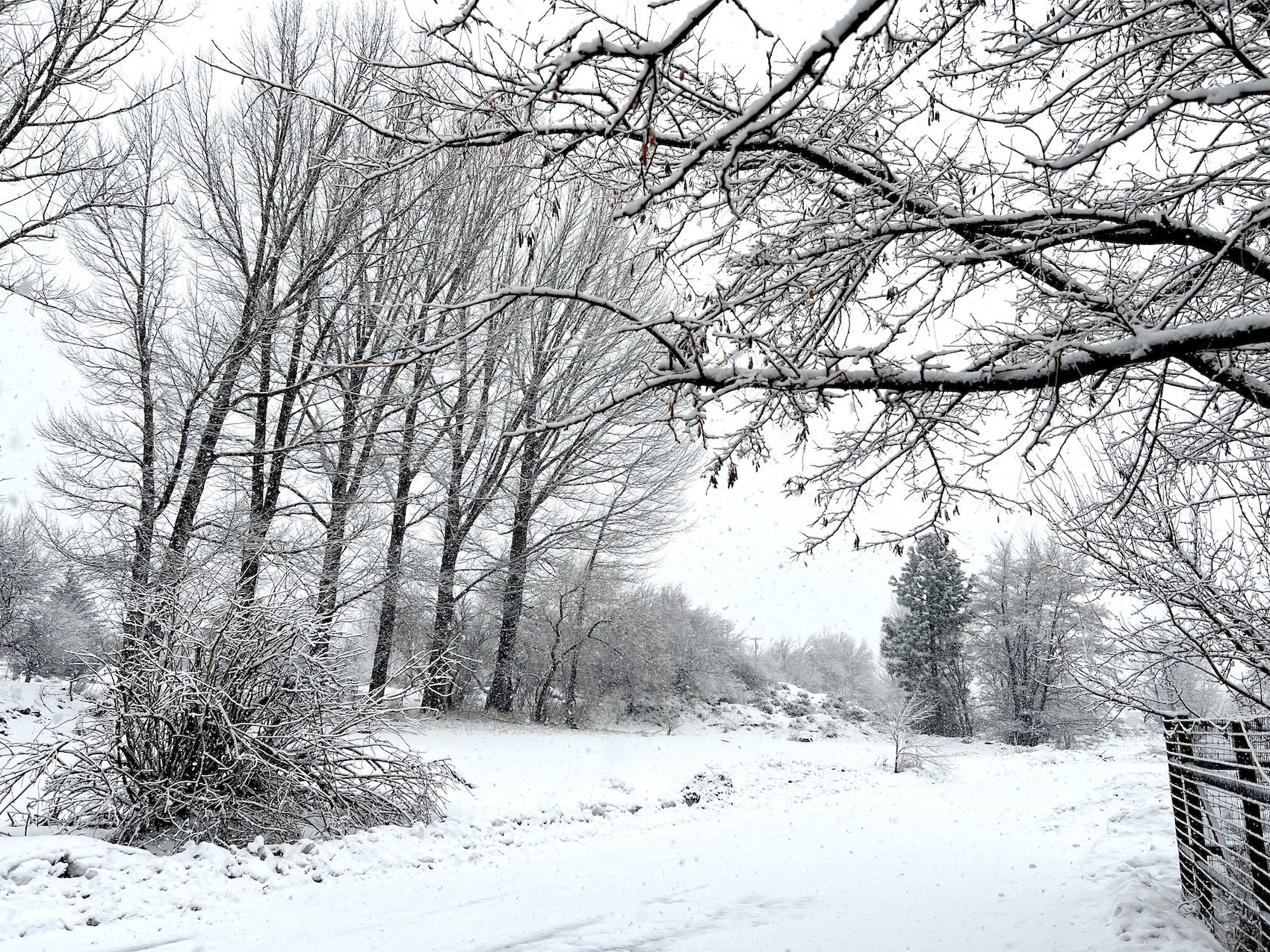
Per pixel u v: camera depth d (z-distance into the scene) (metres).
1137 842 9.73
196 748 9.24
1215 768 6.24
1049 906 6.84
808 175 5.38
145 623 9.65
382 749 11.57
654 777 18.05
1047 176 4.76
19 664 25.38
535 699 33.56
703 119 5.21
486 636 33.09
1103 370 4.70
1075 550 7.58
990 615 41.28
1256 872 5.24
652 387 4.36
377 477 23.77
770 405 5.60
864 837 11.41
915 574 48.75
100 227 19.30
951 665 46.59
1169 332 4.46
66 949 6.05
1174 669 7.86
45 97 12.36
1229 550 7.32
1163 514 6.91
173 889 7.49
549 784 15.41
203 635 9.65
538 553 29.17
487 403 20.94
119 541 19.56
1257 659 6.19
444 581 26.98
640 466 29.33
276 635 9.90
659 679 35.66
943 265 5.28
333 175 17.05
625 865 9.25
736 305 4.80
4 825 9.03
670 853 10.10
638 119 4.70
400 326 4.41
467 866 9.22
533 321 20.22
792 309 5.18
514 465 29.36
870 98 5.20
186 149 21.73
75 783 9.04
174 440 20.11
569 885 8.14
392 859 9.14
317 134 20.39
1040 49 5.40
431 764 11.50
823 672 56.47
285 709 10.05
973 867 8.89
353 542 22.62
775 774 19.53
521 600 29.77
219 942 6.23
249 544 18.58
